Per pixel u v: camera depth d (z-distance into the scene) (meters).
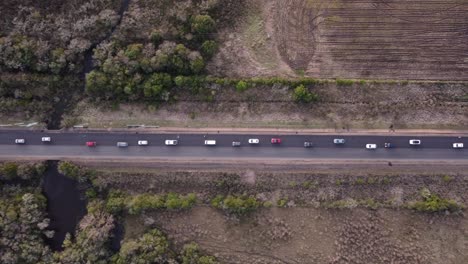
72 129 117.19
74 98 118.62
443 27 116.62
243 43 117.31
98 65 114.06
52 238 117.06
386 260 112.44
